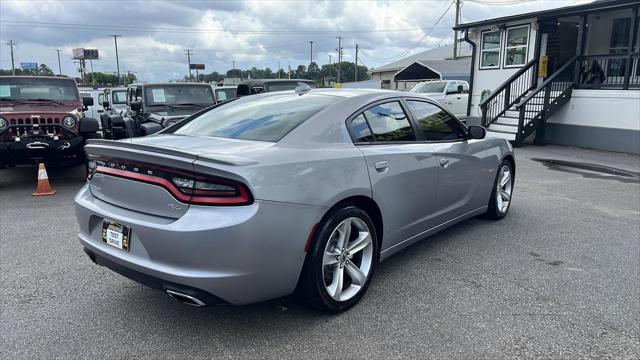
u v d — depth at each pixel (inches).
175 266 103.4
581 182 317.7
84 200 127.3
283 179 109.7
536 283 148.0
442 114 177.3
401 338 115.9
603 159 432.8
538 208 243.0
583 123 520.7
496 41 652.7
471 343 113.7
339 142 130.0
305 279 118.8
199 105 411.5
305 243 114.3
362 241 132.5
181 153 104.1
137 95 425.1
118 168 117.3
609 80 573.6
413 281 149.1
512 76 580.7
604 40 606.2
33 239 192.9
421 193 155.3
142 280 110.4
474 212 196.1
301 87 165.0
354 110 139.5
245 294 107.3
